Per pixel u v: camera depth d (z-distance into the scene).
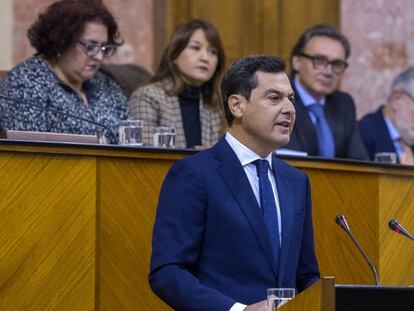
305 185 9.27
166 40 16.27
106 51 11.76
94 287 9.96
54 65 11.70
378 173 11.41
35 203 9.77
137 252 10.17
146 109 12.32
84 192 9.95
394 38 17.27
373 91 17.19
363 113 17.14
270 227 8.93
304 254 9.20
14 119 11.12
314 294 7.50
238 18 17.11
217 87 12.60
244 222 8.80
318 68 13.26
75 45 11.56
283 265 8.85
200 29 12.49
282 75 8.99
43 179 9.80
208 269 8.76
